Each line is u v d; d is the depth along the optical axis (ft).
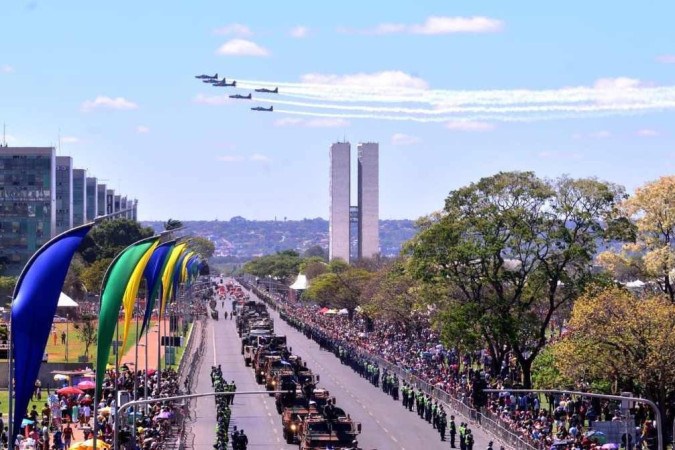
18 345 326.24
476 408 585.22
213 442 538.47
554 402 611.47
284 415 553.64
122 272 406.82
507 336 643.04
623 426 465.06
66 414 533.96
